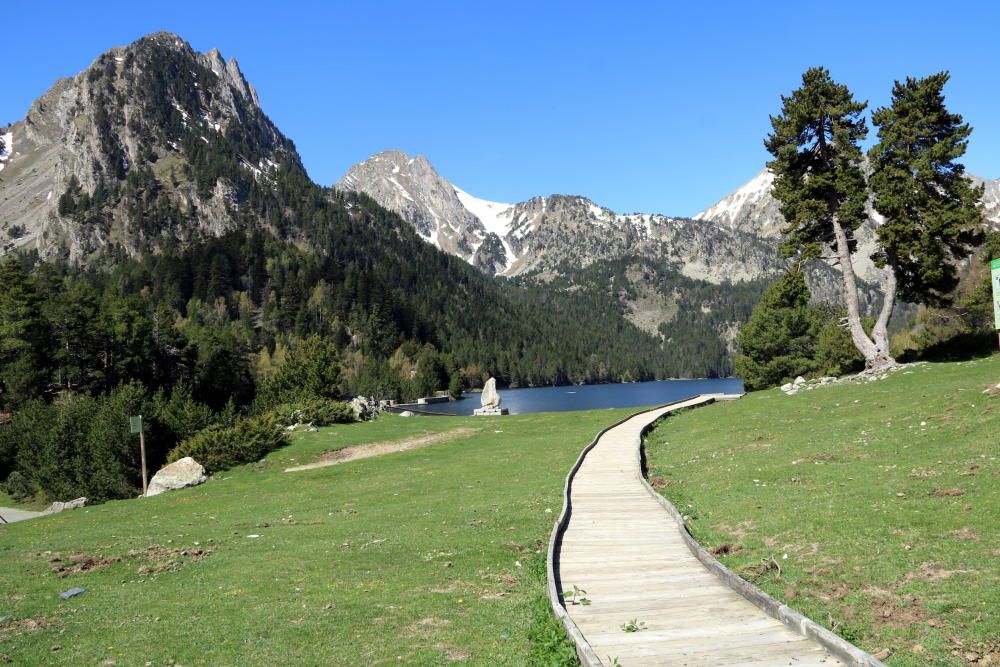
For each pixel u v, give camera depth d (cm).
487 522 2134
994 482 1628
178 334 11156
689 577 1387
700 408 5406
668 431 4112
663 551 1619
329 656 1114
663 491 2381
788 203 5016
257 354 18575
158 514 2972
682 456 3095
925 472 1867
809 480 2089
